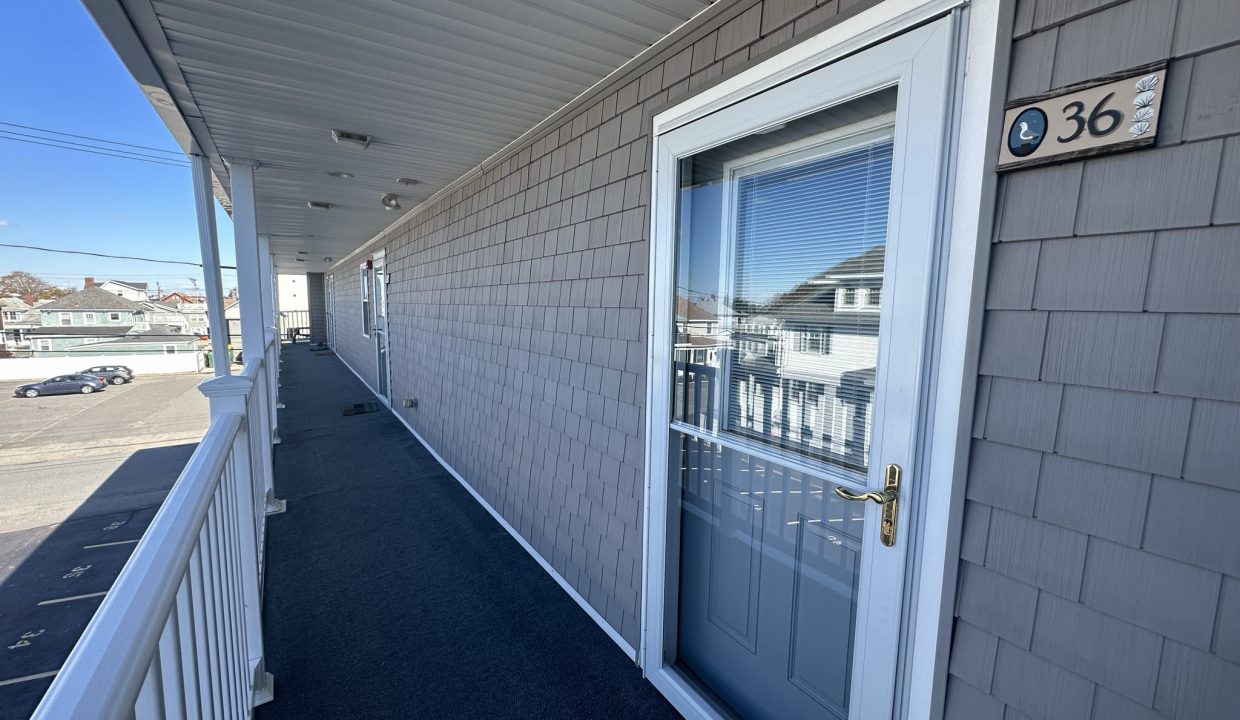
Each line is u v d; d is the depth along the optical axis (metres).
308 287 18.56
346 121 2.70
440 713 1.85
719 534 1.78
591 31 1.81
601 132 2.25
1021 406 0.98
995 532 1.03
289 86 2.26
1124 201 0.85
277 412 6.91
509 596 2.58
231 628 1.53
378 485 4.15
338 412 6.95
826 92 1.29
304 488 4.07
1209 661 0.80
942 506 1.10
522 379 3.05
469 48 1.92
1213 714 0.80
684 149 1.76
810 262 1.42
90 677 0.56
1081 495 0.92
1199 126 0.78
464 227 4.02
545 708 1.88
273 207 5.36
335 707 1.86
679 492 1.92
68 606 3.06
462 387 4.11
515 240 3.11
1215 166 0.77
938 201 1.07
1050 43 0.92
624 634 2.18
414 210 5.45
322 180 4.11
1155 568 0.85
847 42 1.23
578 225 2.45
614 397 2.21
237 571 1.72
